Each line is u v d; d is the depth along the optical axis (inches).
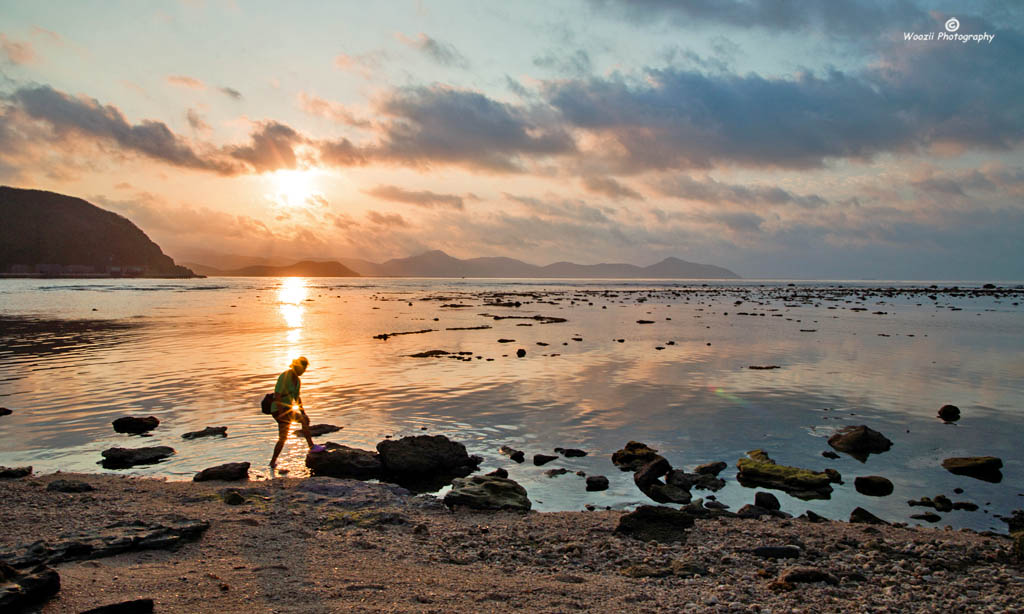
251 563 294.7
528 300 3939.5
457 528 383.2
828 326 1977.1
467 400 808.3
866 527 402.9
